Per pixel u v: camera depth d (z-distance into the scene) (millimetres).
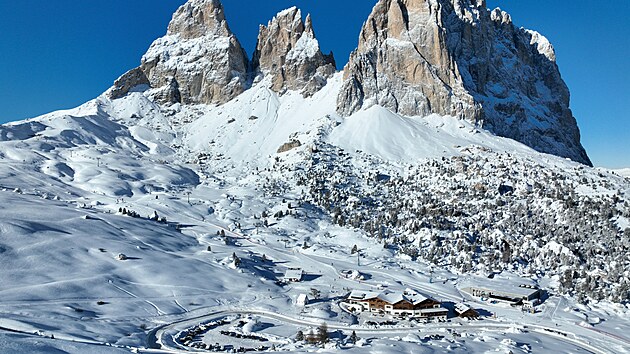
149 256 173250
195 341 114625
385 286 176000
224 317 137000
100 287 140250
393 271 198750
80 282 139500
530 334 136250
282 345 113812
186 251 197000
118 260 162875
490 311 158750
